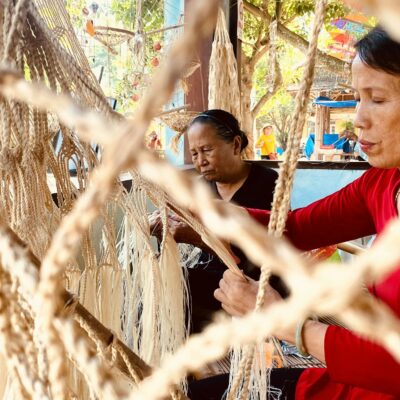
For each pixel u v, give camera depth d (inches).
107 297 33.9
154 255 35.2
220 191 67.0
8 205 26.4
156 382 8.0
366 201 41.0
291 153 19.4
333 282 6.0
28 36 25.8
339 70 144.6
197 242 50.8
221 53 91.5
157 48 93.9
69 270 31.4
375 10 5.0
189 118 86.7
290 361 54.7
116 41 92.2
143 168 7.1
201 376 47.7
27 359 12.2
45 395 11.6
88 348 10.5
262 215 43.3
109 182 7.4
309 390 36.3
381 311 6.8
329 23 141.1
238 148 65.9
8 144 24.6
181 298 40.1
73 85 28.5
